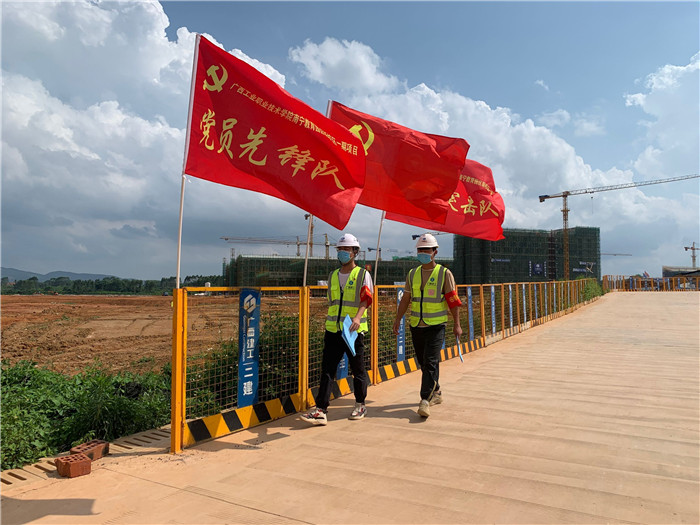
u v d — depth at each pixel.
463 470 3.71
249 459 4.09
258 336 5.27
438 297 5.71
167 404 6.24
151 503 3.22
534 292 16.50
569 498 3.17
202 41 4.60
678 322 15.92
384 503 3.14
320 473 3.71
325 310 6.47
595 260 122.62
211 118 4.63
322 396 5.19
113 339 17.58
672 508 3.01
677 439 4.41
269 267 102.25
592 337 12.48
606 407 5.57
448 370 8.10
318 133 5.36
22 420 5.29
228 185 4.71
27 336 18.50
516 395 6.23
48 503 3.24
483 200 10.45
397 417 5.37
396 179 7.64
